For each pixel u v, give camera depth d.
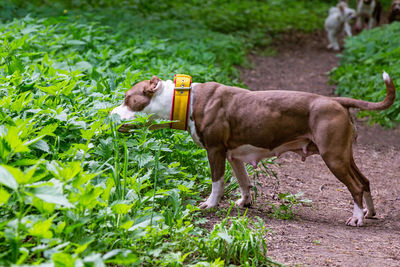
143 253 3.60
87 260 2.85
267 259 3.83
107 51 8.70
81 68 7.32
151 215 3.92
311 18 19.03
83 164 4.12
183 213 4.23
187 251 3.82
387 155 8.02
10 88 5.09
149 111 4.94
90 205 3.41
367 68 11.11
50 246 3.13
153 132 5.62
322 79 12.42
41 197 2.88
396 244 4.47
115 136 4.64
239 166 5.12
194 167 5.64
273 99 4.79
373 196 6.16
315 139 4.73
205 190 5.43
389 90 4.62
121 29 11.26
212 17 16.03
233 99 4.86
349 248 4.29
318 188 6.28
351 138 4.79
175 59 9.52
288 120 4.76
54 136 4.61
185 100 4.86
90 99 5.88
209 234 4.04
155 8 15.87
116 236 3.59
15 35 8.34
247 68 12.73
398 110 9.37
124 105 5.01
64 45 8.84
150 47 9.80
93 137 4.98
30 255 3.29
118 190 4.02
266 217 4.97
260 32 16.12
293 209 5.39
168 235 4.01
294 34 16.97
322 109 4.68
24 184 2.93
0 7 11.67
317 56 14.87
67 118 4.82
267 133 4.78
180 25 13.96
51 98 5.45
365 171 7.23
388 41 12.29
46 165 3.46
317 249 4.20
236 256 3.79
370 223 5.11
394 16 15.15
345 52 13.16
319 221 5.06
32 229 2.98
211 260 3.74
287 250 4.13
